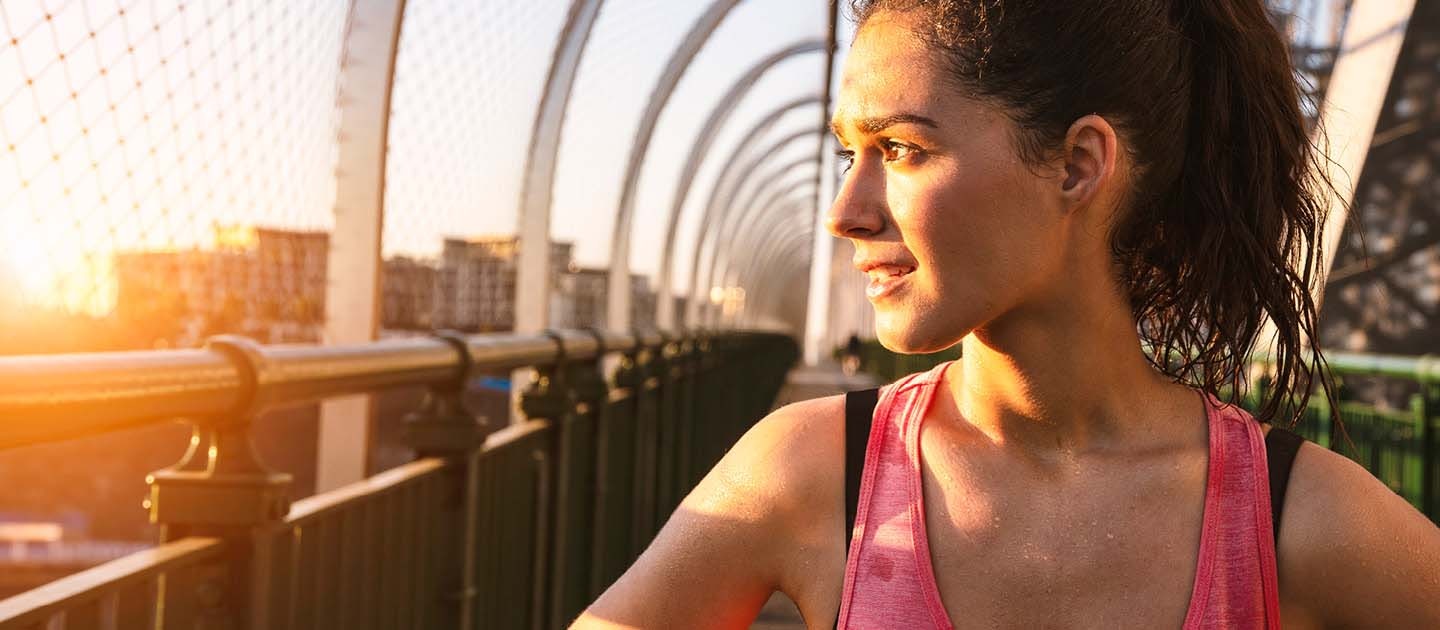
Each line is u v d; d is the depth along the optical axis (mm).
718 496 798
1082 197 717
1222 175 799
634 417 5734
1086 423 731
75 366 1221
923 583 723
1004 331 732
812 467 779
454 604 2787
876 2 734
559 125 7621
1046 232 712
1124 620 708
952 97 698
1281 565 714
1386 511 718
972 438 750
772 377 19453
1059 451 734
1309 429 4395
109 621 1411
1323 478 721
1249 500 717
